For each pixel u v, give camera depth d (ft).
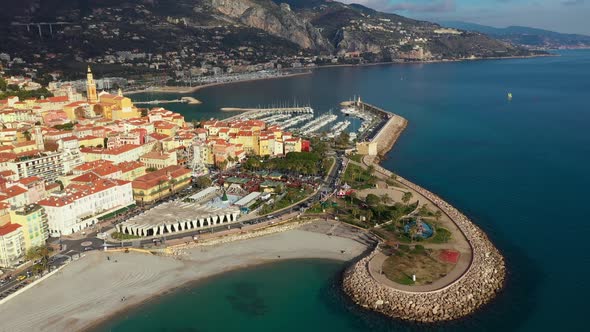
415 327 574.15
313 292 653.30
